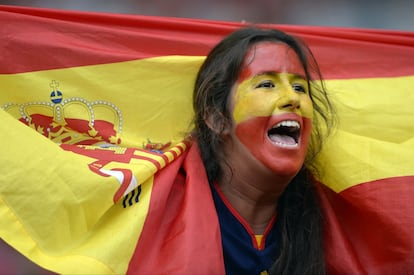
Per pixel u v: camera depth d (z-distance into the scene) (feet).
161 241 14.96
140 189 15.25
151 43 18.37
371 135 18.20
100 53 17.60
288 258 16.15
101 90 17.46
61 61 17.31
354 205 16.55
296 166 15.43
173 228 15.07
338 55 19.42
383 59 19.39
